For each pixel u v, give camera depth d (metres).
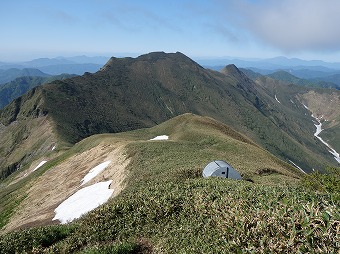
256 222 10.75
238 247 10.21
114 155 62.72
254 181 36.44
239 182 22.67
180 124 100.75
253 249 9.56
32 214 54.62
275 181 35.94
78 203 46.53
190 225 14.70
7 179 127.19
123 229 17.05
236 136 98.88
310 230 8.47
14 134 185.38
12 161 155.50
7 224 61.75
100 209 19.33
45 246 18.69
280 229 9.44
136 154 52.50
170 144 57.06
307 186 30.98
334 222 8.31
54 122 176.50
